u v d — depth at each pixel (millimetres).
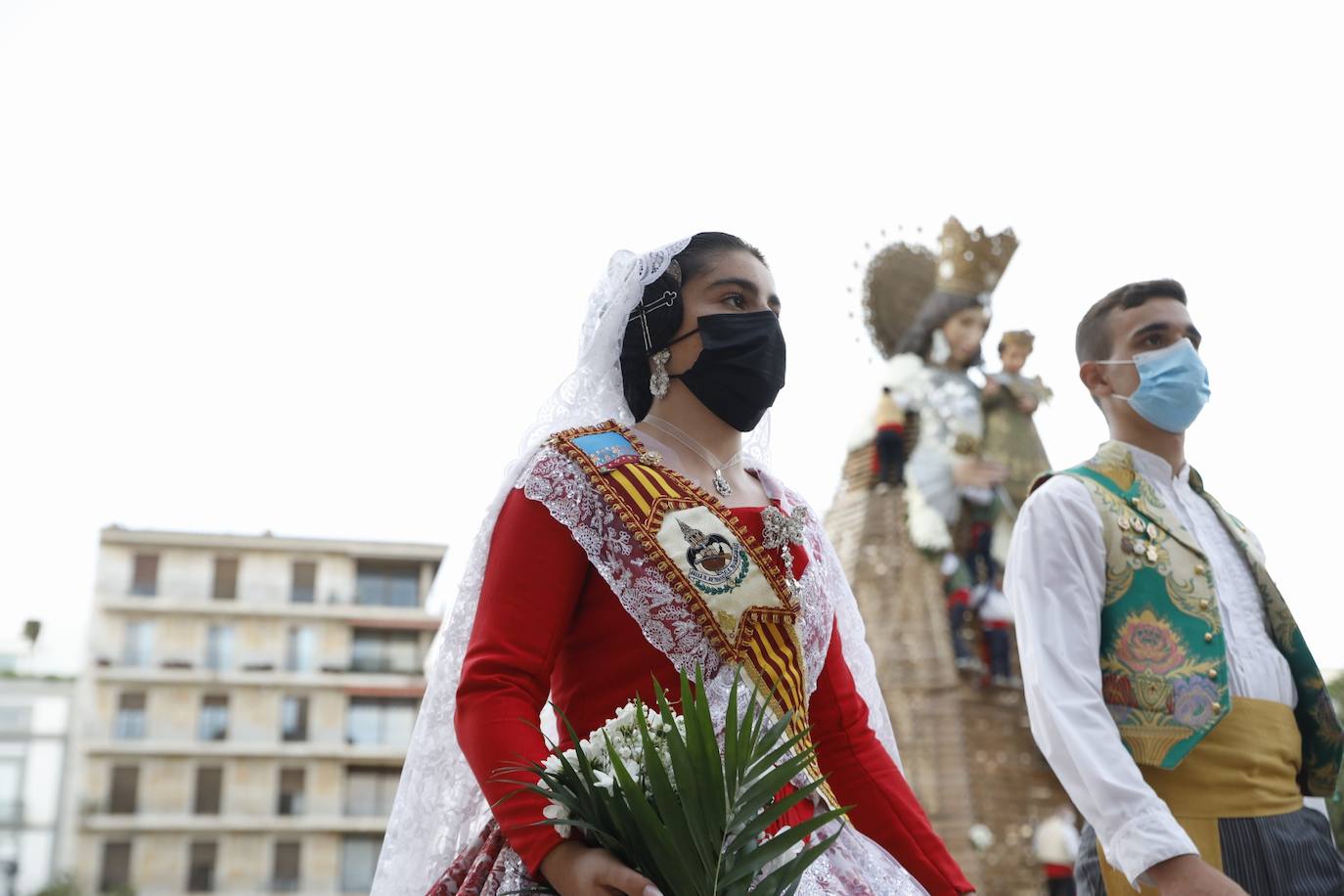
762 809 2262
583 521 2611
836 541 15812
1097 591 3441
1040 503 3561
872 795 2771
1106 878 3387
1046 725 3291
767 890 2111
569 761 2281
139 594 54844
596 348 2939
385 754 54000
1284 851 3234
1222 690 3326
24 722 52031
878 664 14992
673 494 2666
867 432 15609
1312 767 3477
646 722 2236
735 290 2900
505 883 2334
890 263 15430
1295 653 3502
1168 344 3838
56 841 50375
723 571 2590
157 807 51906
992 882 14164
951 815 14383
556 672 2711
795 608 2643
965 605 15008
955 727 14633
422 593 56406
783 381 2891
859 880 2443
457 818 2625
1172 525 3561
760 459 3209
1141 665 3385
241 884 51312
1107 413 3922
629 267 2973
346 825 52812
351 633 55562
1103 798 3109
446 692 2678
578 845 2227
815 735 2818
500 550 2643
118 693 53062
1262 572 3584
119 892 50469
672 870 2100
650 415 2936
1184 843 2988
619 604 2596
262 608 55062
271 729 53531
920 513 14953
